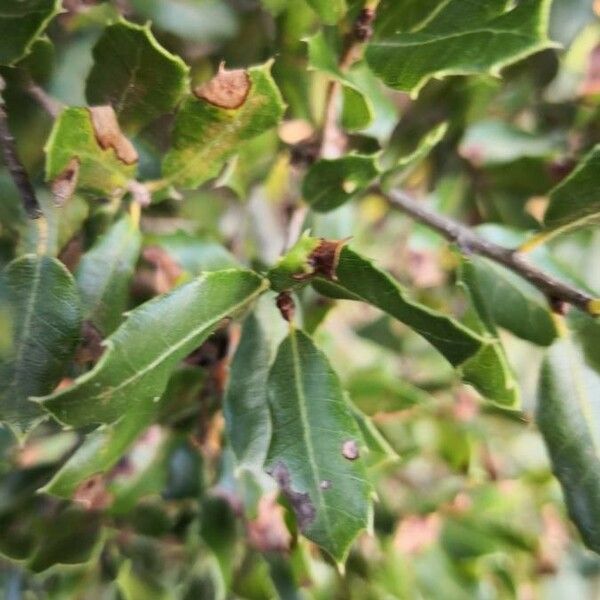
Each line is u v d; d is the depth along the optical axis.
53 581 0.34
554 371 0.30
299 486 0.28
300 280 0.28
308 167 0.33
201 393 0.33
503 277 0.33
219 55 0.32
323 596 0.35
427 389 0.36
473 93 0.34
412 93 0.29
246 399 0.30
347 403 0.29
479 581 0.36
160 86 0.29
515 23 0.27
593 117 0.34
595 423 0.30
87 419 0.27
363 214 0.35
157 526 0.34
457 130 0.35
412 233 0.35
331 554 0.28
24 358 0.28
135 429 0.31
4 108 0.30
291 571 0.34
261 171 0.33
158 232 0.33
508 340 0.36
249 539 0.34
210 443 0.34
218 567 0.33
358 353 0.35
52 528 0.33
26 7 0.28
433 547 0.36
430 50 0.28
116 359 0.27
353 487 0.28
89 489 0.32
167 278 0.32
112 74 0.29
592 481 0.30
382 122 0.33
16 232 0.31
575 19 0.33
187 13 0.32
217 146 0.29
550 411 0.30
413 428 0.35
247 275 0.28
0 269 0.30
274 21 0.32
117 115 0.29
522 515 0.37
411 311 0.27
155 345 0.27
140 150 0.30
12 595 0.34
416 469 0.36
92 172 0.29
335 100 0.32
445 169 0.35
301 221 0.32
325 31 0.30
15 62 0.29
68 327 0.28
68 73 0.31
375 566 0.35
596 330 0.30
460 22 0.28
